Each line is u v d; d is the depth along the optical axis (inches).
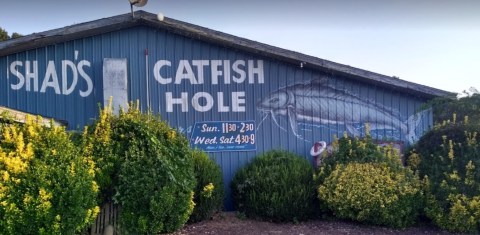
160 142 366.0
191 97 482.3
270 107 491.5
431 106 474.6
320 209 420.2
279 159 437.4
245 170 435.2
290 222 408.8
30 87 464.4
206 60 486.0
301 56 482.3
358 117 497.7
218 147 482.3
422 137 441.4
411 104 502.9
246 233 369.4
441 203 388.8
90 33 469.4
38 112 462.9
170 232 361.7
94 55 472.7
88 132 363.6
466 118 410.6
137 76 476.7
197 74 484.4
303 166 431.5
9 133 313.1
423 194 399.9
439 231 388.8
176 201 350.0
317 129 494.6
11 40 449.7
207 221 406.3
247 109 488.4
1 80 461.4
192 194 364.5
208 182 406.3
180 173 361.1
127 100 467.2
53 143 315.9
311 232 374.9
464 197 379.6
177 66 482.0
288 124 491.8
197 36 478.6
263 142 487.8
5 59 462.6
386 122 499.2
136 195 340.2
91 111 469.1
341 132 496.1
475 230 380.2
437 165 405.1
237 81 488.4
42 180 293.3
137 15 466.9
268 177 415.5
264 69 492.7
